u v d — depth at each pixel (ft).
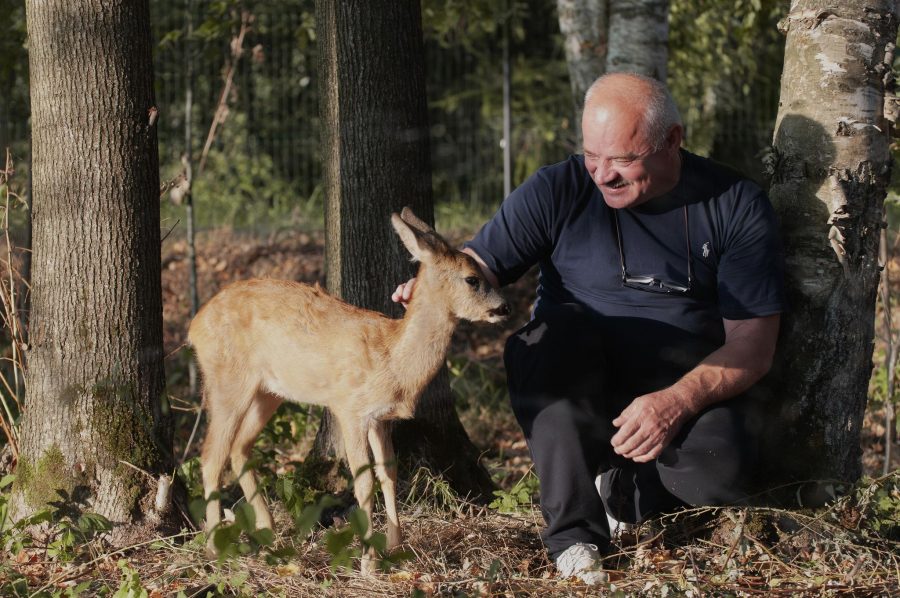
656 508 13.57
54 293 13.96
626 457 12.49
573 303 13.69
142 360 14.21
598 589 11.76
